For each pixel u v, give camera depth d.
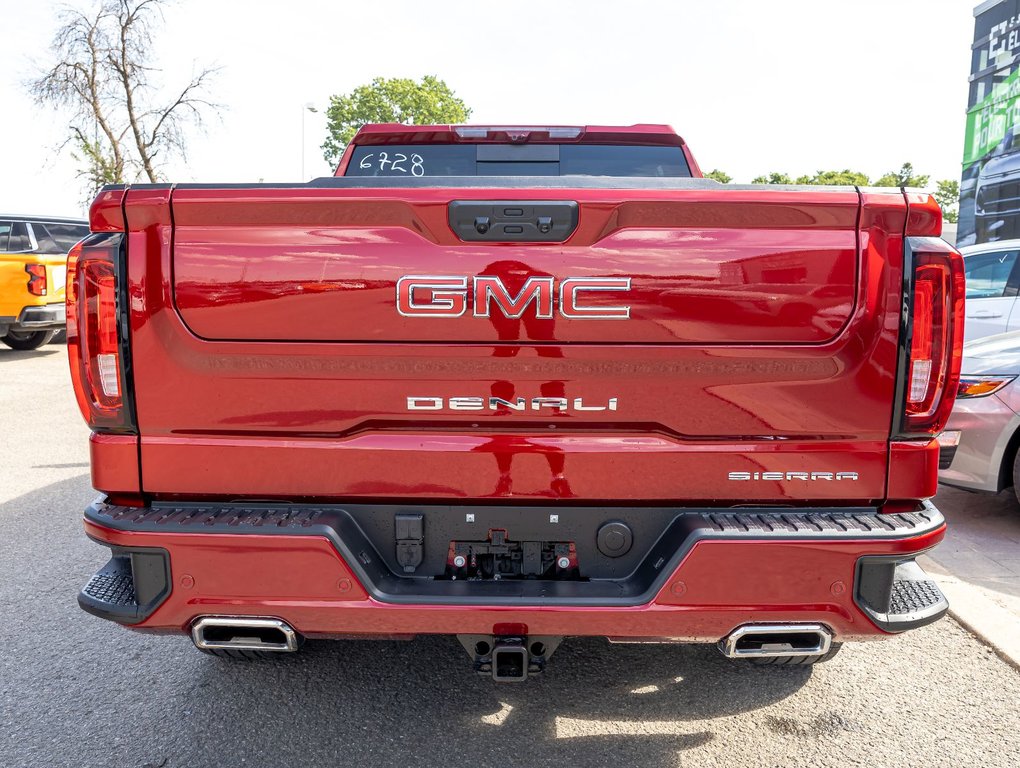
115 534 2.09
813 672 3.00
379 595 2.09
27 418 8.13
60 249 11.95
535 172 3.70
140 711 2.71
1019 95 25.55
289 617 2.11
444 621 2.08
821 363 2.07
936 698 2.82
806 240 2.04
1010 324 6.41
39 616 3.50
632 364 2.08
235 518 2.12
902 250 2.04
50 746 2.51
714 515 2.15
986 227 27.47
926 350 2.06
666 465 2.14
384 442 2.15
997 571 4.01
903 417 2.09
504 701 2.77
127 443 2.15
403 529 2.20
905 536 2.04
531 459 2.15
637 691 2.85
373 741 2.53
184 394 2.12
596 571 2.23
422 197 2.03
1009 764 2.43
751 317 2.05
